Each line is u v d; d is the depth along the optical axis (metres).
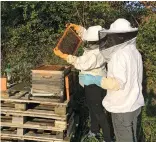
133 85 1.71
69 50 2.16
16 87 2.19
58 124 2.01
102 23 3.12
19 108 2.04
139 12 3.12
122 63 1.66
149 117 2.55
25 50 3.18
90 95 2.13
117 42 1.68
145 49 2.91
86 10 3.11
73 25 2.22
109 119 2.53
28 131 2.12
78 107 2.65
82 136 2.33
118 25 1.73
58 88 1.97
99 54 2.07
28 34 3.19
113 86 1.65
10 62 3.12
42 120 2.14
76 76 2.75
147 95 2.90
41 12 3.16
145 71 2.98
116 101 1.71
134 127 1.78
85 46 2.18
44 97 2.02
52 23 3.28
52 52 3.22
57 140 2.03
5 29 3.26
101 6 3.00
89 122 2.47
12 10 3.33
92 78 1.75
